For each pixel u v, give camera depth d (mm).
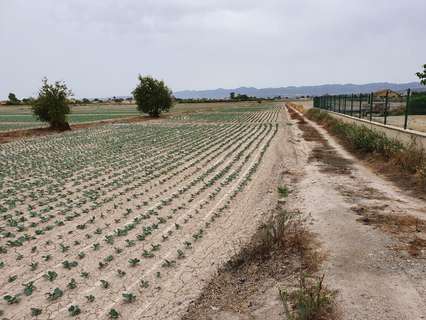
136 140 22078
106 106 87750
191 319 4609
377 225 6660
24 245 7195
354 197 8688
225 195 10117
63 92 28781
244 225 7816
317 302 4160
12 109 73375
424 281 4648
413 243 5809
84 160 16047
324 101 39656
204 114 49656
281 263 5633
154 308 4941
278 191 9953
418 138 11953
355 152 15445
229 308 4703
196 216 8555
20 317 4871
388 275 4863
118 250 6766
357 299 4359
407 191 9172
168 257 6492
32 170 14336
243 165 14016
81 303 5145
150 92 41500
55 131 28281
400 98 17891
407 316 3980
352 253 5582
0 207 9680
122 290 5453
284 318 4199
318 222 7090
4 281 5832
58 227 8141
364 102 21078
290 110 59000
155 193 10648
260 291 4969
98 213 9039
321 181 10523
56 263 6414
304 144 18938
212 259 6301
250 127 29453
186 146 19438
